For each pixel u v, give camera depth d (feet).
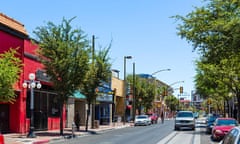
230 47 60.08
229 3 63.31
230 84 146.10
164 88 438.40
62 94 111.86
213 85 169.37
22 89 113.29
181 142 92.79
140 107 282.56
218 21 61.72
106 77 139.74
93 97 138.00
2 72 68.85
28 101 118.01
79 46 111.96
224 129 92.89
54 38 110.83
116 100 248.93
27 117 117.29
